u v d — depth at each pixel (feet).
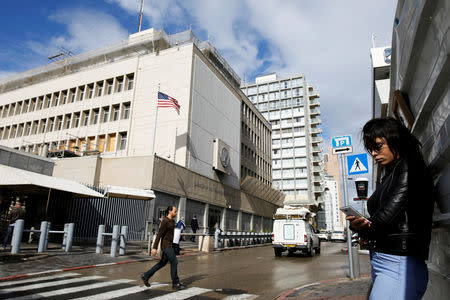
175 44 109.40
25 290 19.20
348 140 29.22
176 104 82.43
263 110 280.10
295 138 261.03
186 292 20.71
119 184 72.84
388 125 5.84
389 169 6.13
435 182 8.05
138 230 64.69
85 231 53.88
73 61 120.06
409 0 8.63
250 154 148.46
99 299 17.71
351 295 18.71
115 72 104.32
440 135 6.95
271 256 52.49
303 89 271.28
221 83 114.32
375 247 5.57
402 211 5.06
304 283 25.57
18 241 31.22
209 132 101.24
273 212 165.17
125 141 97.09
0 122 127.13
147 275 21.21
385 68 51.11
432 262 8.74
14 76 132.36
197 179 89.92
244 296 20.22
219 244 63.36
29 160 55.16
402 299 4.87
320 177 263.49
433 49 7.47
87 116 106.52
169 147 88.33
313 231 58.03
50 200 48.44
